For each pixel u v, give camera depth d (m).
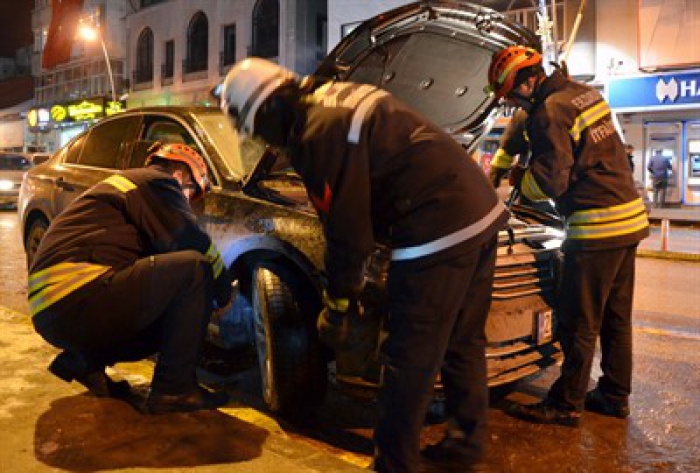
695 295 7.80
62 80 40.75
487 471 2.84
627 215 3.52
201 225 4.12
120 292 2.99
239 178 4.15
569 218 3.62
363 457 3.28
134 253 3.17
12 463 2.64
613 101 18.42
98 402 3.28
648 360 4.98
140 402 3.30
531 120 3.53
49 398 3.31
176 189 3.22
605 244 3.50
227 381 4.33
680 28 17.28
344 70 3.77
